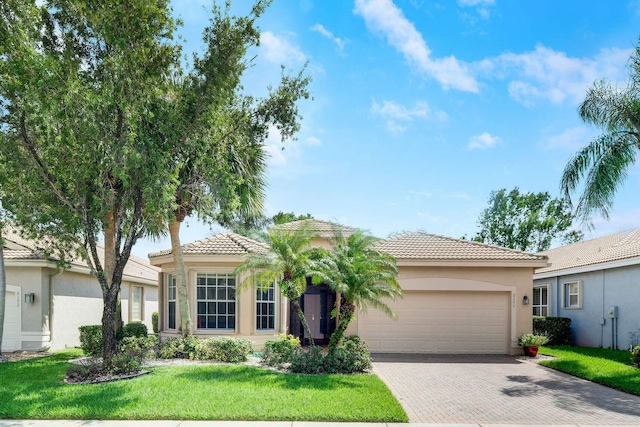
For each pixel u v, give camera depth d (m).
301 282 13.58
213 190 12.79
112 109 10.86
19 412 8.01
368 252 13.99
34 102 10.30
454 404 9.12
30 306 16.44
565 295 22.12
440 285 16.84
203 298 16.11
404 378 11.78
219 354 13.59
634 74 13.91
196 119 11.91
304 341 19.67
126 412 8.01
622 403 9.28
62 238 13.01
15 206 12.28
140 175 10.91
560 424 7.83
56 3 11.34
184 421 7.76
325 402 8.68
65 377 10.96
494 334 16.80
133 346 14.03
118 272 11.61
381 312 16.91
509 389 10.54
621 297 17.98
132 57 10.76
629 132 14.11
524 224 39.22
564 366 13.09
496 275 16.92
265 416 7.89
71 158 11.03
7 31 10.55
